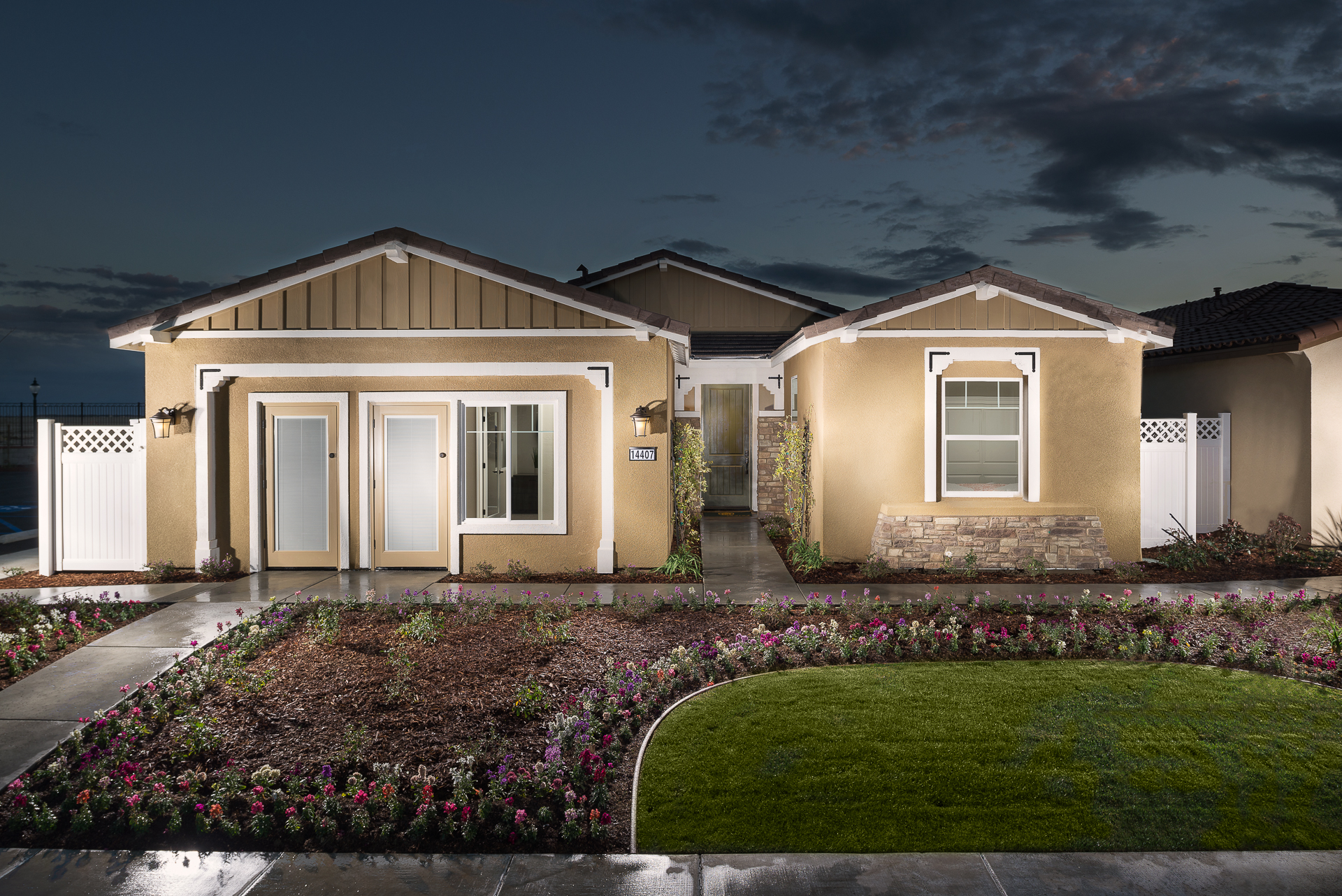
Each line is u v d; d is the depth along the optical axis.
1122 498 10.72
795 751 4.91
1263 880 3.60
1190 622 7.72
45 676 6.34
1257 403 12.41
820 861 3.77
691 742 5.05
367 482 10.37
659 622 7.87
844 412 10.63
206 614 8.16
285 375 10.24
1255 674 6.30
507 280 10.11
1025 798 4.33
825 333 10.47
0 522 17.12
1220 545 11.57
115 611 8.13
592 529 10.31
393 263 10.22
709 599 8.58
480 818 4.09
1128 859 3.77
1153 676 6.25
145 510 10.22
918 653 6.86
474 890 3.59
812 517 11.63
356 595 9.03
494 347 10.20
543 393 10.23
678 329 10.09
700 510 14.41
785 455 12.95
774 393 15.53
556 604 8.48
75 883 3.66
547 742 5.08
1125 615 8.09
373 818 4.18
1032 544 10.34
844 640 7.00
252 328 10.20
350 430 10.33
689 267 17.34
